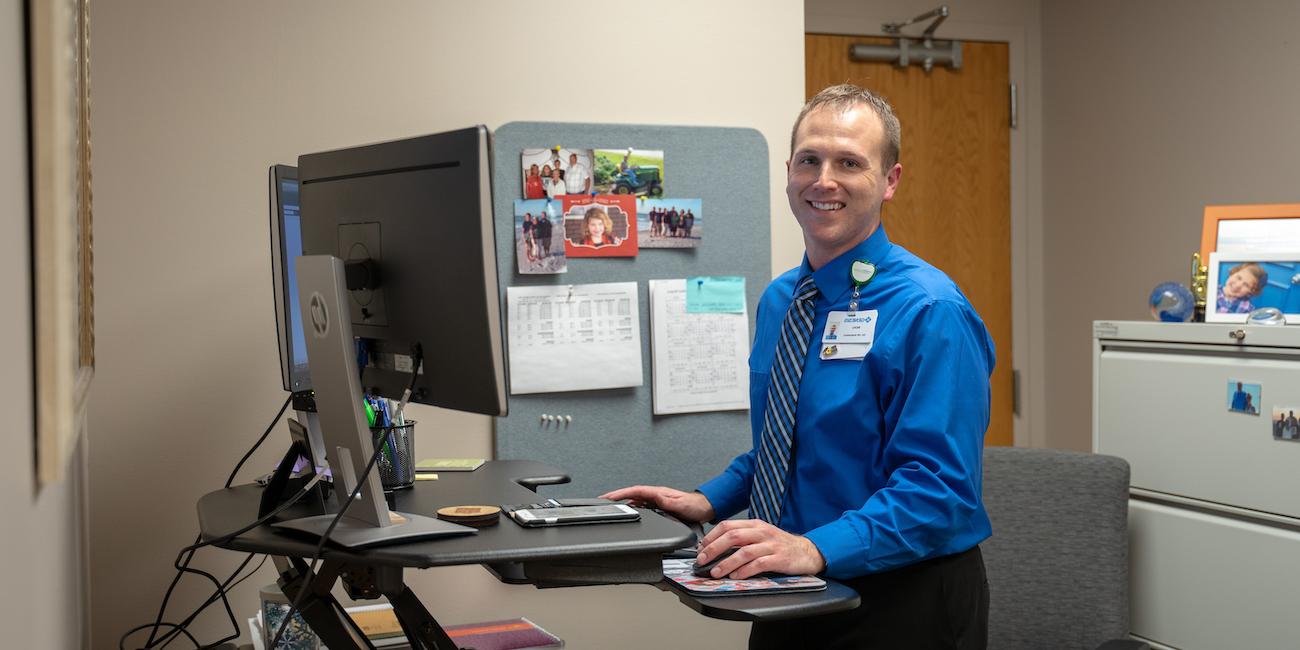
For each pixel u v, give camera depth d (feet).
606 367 7.78
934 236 12.50
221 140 6.98
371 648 4.58
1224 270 7.59
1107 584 6.61
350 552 3.82
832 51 12.00
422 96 7.41
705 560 4.48
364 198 4.44
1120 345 7.91
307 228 4.91
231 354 7.02
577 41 7.76
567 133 7.70
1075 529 6.75
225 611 6.98
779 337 5.75
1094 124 12.26
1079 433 12.52
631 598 7.92
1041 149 13.03
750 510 5.83
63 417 2.77
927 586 5.14
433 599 7.46
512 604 7.64
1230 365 6.98
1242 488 6.93
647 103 7.94
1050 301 13.01
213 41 6.97
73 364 3.32
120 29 6.79
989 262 12.78
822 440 5.41
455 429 7.54
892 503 4.80
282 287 5.27
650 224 7.89
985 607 5.43
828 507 5.41
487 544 3.89
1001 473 7.04
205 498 5.09
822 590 4.24
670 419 7.97
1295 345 6.61
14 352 2.37
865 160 5.43
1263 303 7.37
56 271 2.69
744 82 8.18
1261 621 6.84
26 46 2.69
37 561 2.94
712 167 8.04
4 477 2.22
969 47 12.64
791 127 8.30
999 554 6.93
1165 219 11.30
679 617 8.05
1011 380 12.94
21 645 2.56
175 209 6.90
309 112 7.16
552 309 7.70
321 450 5.22
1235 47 10.44
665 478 7.95
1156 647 7.55
